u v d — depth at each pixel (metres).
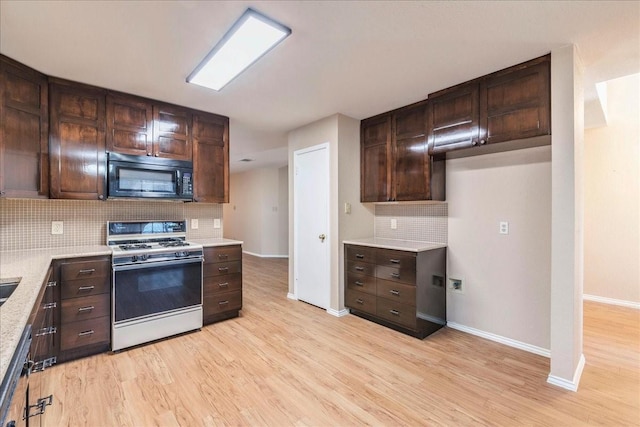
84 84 2.67
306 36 1.97
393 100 3.12
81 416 1.80
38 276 1.63
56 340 2.34
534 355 2.60
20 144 2.29
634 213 3.92
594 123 3.96
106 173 2.77
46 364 2.28
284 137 4.64
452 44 2.09
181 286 2.95
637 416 1.83
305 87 2.78
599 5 1.68
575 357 2.17
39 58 2.23
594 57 2.26
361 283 3.43
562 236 2.12
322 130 3.73
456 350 2.69
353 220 3.73
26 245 2.63
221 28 1.88
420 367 2.39
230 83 2.68
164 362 2.44
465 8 1.71
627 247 3.96
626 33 1.95
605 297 4.09
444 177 3.27
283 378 2.23
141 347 2.69
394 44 2.08
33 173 2.39
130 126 2.90
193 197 3.28
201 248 3.09
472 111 2.64
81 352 2.48
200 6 1.67
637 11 1.73
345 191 3.64
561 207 2.12
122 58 2.24
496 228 2.90
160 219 3.33
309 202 3.96
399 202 3.44
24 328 1.04
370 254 3.32
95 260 2.51
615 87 4.03
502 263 2.86
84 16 1.75
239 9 1.70
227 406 1.92
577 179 2.16
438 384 2.16
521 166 2.75
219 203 3.65
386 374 2.29
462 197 3.14
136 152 2.93
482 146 2.63
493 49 2.15
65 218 2.81
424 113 3.12
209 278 3.20
